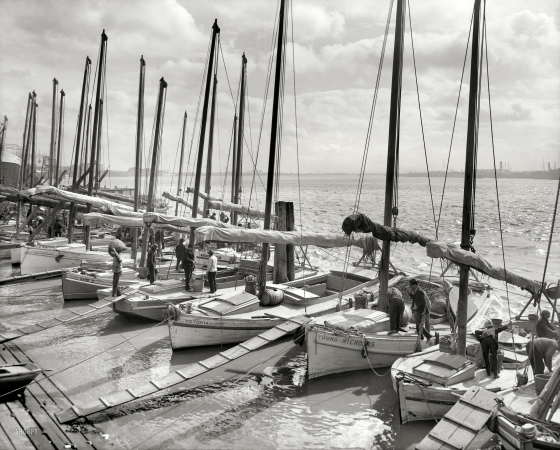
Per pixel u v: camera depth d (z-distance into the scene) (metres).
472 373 12.75
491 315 22.08
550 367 12.57
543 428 9.63
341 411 12.80
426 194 161.62
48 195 27.69
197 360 16.23
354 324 16.00
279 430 11.73
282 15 21.86
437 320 18.20
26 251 28.77
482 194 151.38
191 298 20.38
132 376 14.77
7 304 23.09
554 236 53.78
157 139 28.88
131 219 24.55
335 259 39.53
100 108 34.22
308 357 14.62
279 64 21.73
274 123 21.72
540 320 13.79
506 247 45.88
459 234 56.53
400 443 11.19
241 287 22.27
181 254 24.91
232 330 17.41
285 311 18.80
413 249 46.19
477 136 13.30
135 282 23.16
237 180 38.84
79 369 15.31
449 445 9.79
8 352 16.77
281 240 18.42
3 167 54.94
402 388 11.97
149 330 19.45
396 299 15.94
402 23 17.42
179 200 37.88
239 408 12.92
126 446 10.82
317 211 90.56
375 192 181.12
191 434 11.45
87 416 12.10
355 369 15.50
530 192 160.00
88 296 23.80
